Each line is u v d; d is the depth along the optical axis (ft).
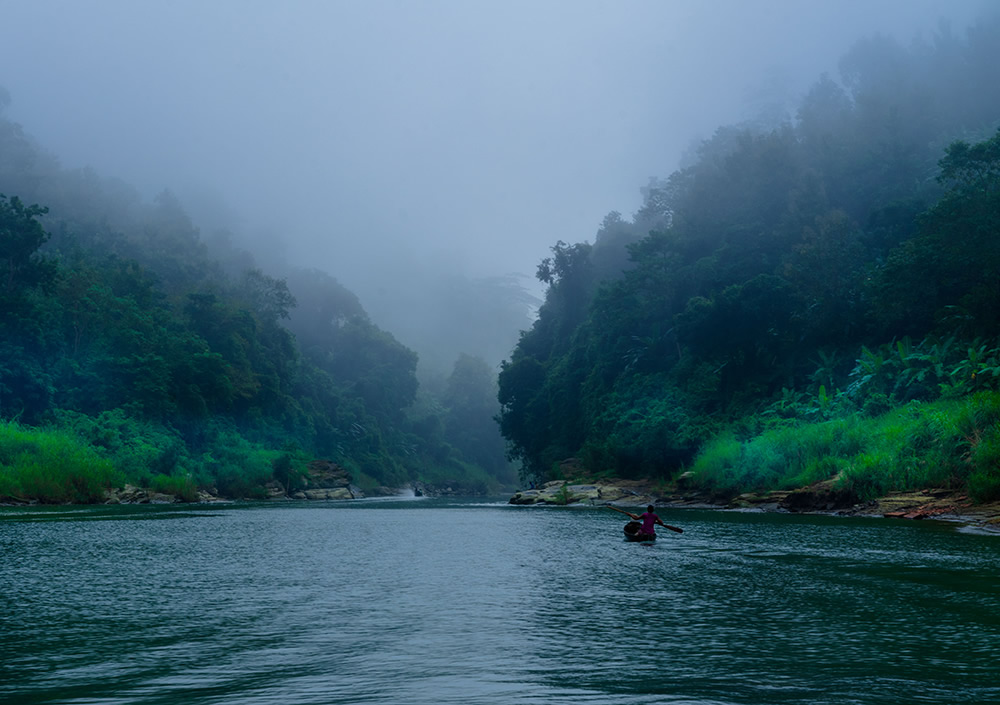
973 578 46.55
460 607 38.24
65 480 160.56
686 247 233.96
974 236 138.21
